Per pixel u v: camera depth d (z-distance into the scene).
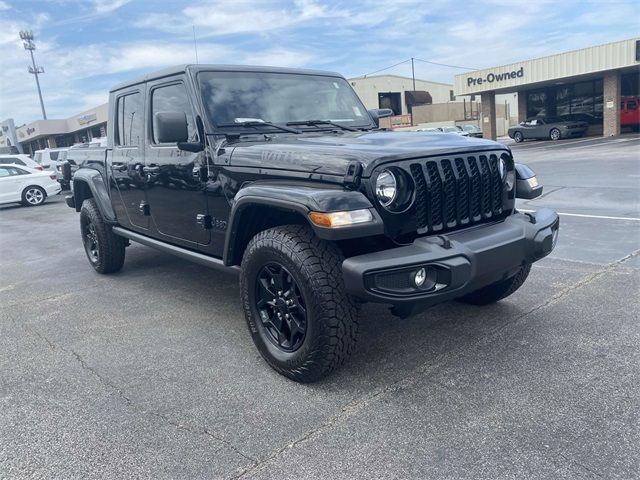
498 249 3.00
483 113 31.84
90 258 6.10
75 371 3.49
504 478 2.23
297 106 4.21
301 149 3.13
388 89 54.75
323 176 2.92
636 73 27.27
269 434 2.65
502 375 3.10
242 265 3.32
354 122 4.43
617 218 7.04
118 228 5.40
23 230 10.36
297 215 3.20
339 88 4.63
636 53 23.78
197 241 4.07
